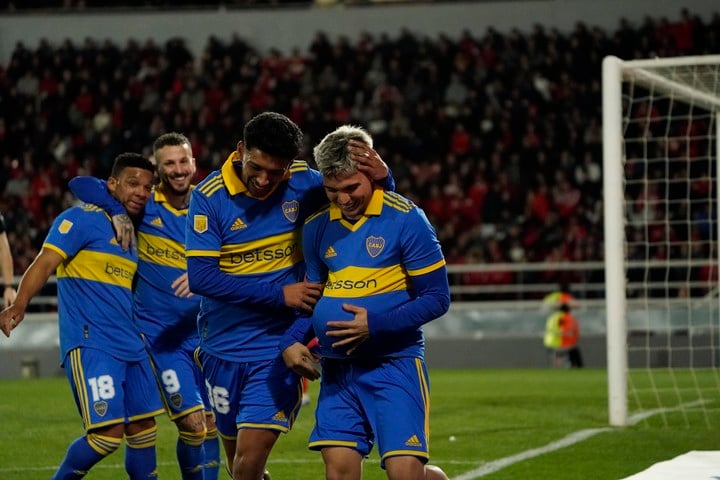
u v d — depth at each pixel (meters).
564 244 40.06
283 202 10.67
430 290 9.59
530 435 19.19
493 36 48.56
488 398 25.64
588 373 33.09
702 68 20.80
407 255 9.57
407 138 45.38
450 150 45.06
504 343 37.59
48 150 46.56
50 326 37.56
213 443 13.23
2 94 48.88
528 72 47.25
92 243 11.83
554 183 43.41
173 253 12.66
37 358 37.19
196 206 10.51
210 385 11.13
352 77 48.09
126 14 51.44
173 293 12.66
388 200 9.66
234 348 10.86
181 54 49.38
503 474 15.16
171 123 46.78
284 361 10.22
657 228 41.09
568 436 18.92
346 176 9.35
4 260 15.21
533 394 26.48
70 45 50.09
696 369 34.78
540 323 37.91
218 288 10.34
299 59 49.41
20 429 20.88
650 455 16.64
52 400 26.62
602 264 37.66
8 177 45.59
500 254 39.97
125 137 46.12
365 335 9.45
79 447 11.53
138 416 12.07
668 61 19.84
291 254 10.78
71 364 11.71
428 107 46.09
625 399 20.41
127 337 11.91
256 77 48.34
